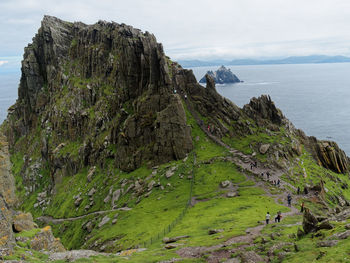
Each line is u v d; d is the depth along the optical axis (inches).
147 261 1638.8
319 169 4778.5
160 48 6190.9
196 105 6122.1
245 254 1418.6
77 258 1706.4
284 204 3248.0
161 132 5442.9
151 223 3567.9
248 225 2305.6
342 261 1010.7
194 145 5378.9
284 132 5354.3
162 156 5418.3
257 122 5620.1
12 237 1681.8
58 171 7751.0
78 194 6328.7
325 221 1530.5
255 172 4311.0
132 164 5689.0
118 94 7224.4
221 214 3029.0
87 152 7111.2
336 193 4131.4
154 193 4613.7
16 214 1915.6
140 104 6033.5
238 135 5383.9
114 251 3115.2
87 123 7721.5
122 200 5044.3
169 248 2012.8
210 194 3954.2
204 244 1876.2
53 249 1887.3
